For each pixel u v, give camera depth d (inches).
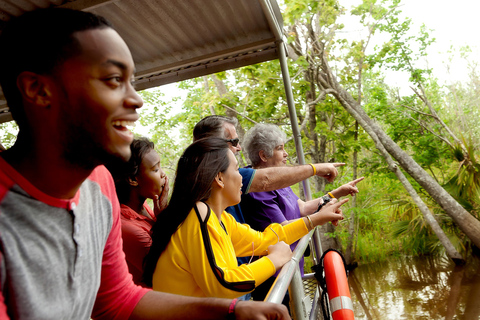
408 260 430.0
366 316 292.4
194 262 50.4
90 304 33.9
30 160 27.5
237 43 125.4
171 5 102.7
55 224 28.2
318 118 460.1
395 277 378.9
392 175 454.9
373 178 476.4
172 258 51.8
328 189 402.9
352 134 437.7
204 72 134.8
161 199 78.0
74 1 83.4
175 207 53.9
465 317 259.0
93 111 27.0
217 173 56.9
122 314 39.3
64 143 27.3
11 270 25.6
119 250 40.1
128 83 28.8
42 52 26.1
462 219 379.6
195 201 54.0
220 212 60.2
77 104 26.8
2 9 81.1
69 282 29.8
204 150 57.7
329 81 396.8
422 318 270.1
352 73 459.2
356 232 445.1
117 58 27.5
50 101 26.8
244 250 69.6
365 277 393.1
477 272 350.6
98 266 34.3
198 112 480.1
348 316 73.2
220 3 106.1
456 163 450.3
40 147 27.4
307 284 100.8
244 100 396.5
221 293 49.9
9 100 27.7
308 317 77.3
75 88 26.6
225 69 134.5
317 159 422.0
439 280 346.9
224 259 53.7
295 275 65.1
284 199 99.7
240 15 113.1
